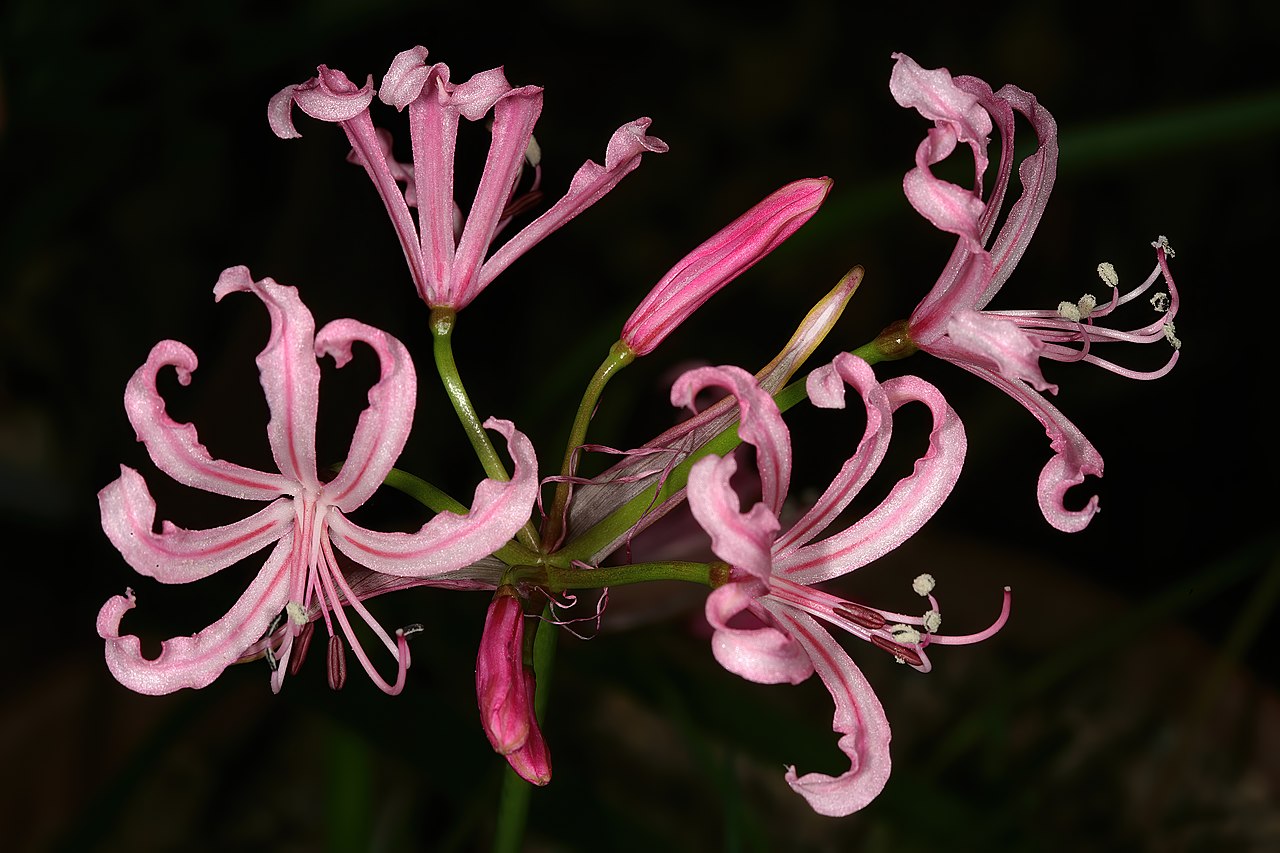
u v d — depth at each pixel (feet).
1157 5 2.77
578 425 1.31
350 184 1.99
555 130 2.77
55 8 1.81
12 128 1.89
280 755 1.93
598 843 1.45
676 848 1.46
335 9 1.87
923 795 1.50
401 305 2.39
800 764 1.49
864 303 2.75
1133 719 1.84
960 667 1.93
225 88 2.13
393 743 1.43
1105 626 1.61
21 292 2.48
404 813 1.67
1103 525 2.71
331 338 1.23
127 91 2.02
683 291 1.31
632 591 1.53
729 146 2.83
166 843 1.77
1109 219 2.77
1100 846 1.70
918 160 1.24
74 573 1.81
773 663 1.21
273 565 1.27
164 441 1.24
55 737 1.72
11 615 1.95
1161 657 1.88
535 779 1.25
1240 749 1.77
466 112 1.28
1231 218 2.70
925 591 1.29
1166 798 1.70
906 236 2.74
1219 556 2.64
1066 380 2.69
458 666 1.60
